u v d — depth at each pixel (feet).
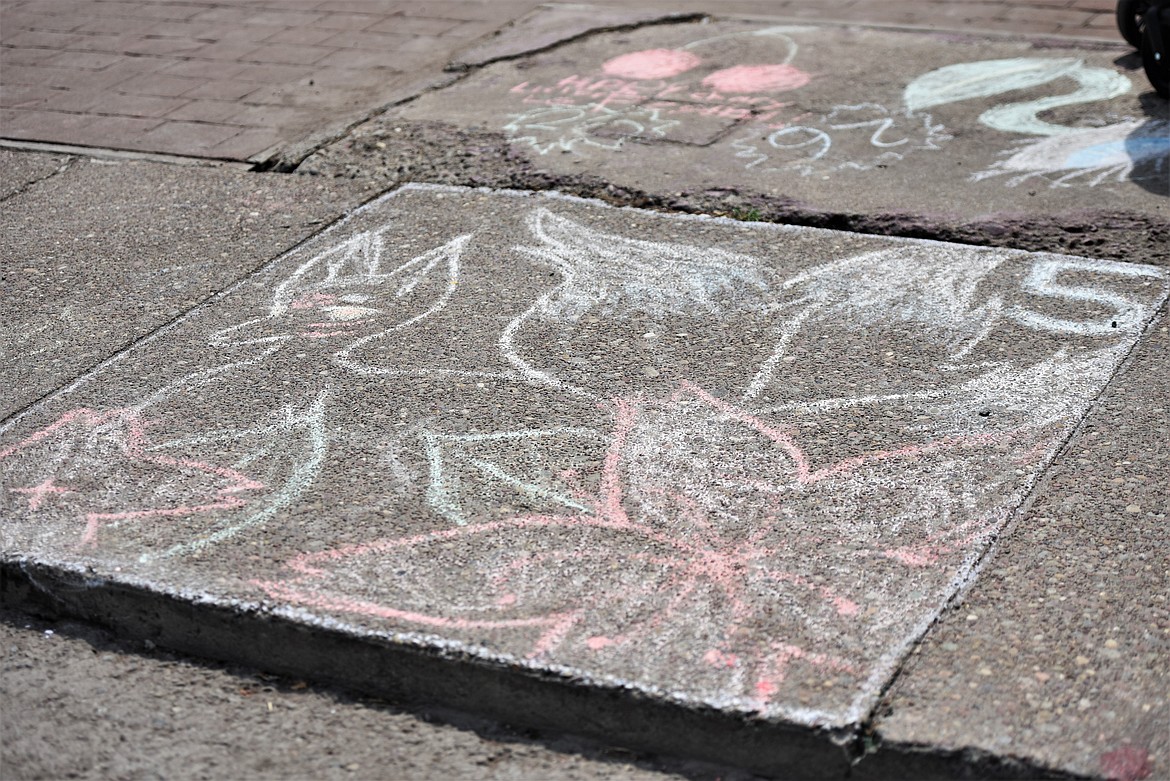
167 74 22.79
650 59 22.20
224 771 8.67
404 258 15.52
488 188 17.37
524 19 24.93
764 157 17.81
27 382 13.11
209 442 11.81
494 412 12.09
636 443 11.48
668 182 17.12
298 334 13.79
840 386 12.28
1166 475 10.67
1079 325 13.12
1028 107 19.06
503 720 9.11
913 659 8.84
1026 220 15.37
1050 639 8.95
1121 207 15.53
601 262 15.10
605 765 8.71
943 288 14.06
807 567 9.77
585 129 19.15
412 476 11.12
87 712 9.24
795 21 23.94
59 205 17.72
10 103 21.70
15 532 10.59
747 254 15.11
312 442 11.72
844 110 19.43
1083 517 10.20
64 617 10.23
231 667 9.70
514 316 13.96
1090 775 7.90
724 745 8.59
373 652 9.25
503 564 9.93
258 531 10.46
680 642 9.07
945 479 10.77
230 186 18.02
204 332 13.97
